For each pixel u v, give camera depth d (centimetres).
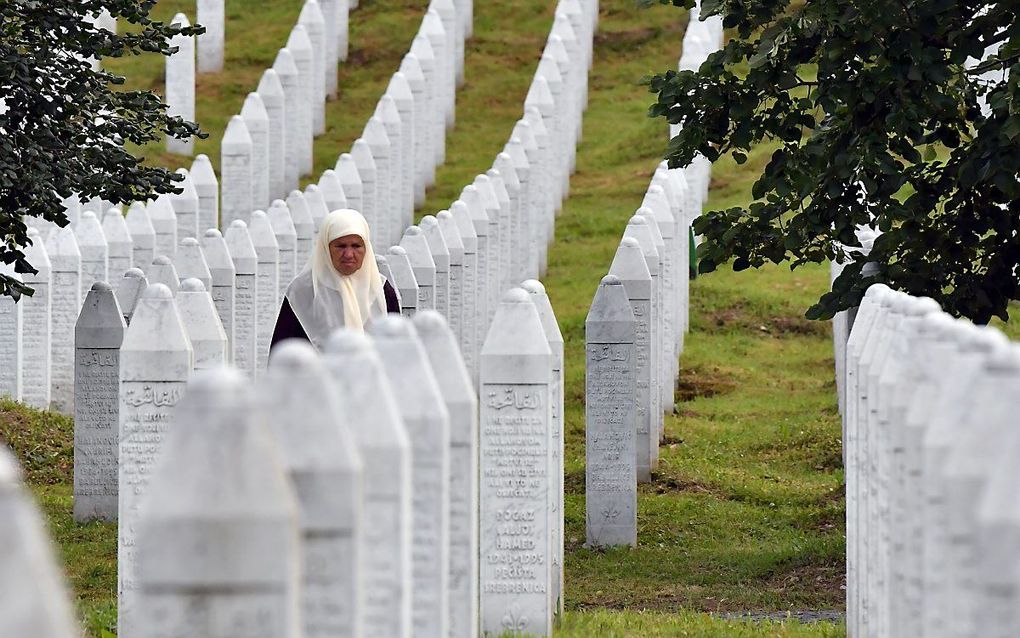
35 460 5100
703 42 9738
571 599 3716
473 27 12394
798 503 4856
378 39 12212
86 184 4012
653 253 5184
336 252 2970
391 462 1614
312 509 1422
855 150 3844
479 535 2986
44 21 4012
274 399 1432
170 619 1237
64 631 1029
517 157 7494
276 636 1239
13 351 5562
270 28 12294
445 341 2178
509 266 6912
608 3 12750
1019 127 3572
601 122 10862
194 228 6819
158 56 11644
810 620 3481
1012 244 4041
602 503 4303
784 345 7225
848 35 3831
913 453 2009
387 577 1619
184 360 2744
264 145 8212
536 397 2766
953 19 3906
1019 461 1345
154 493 1244
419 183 9062
